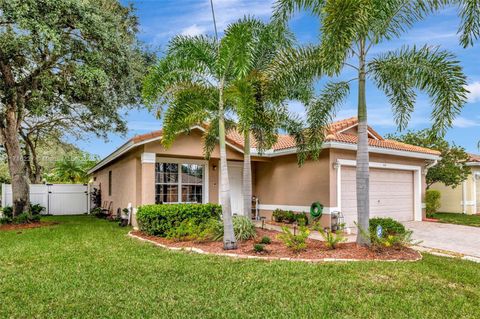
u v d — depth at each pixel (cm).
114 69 1263
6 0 974
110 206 1759
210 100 916
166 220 1036
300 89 1071
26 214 1380
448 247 966
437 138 784
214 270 640
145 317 436
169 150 1256
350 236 1115
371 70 860
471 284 590
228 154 1427
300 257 748
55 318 433
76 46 1195
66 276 605
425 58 793
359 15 685
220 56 868
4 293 520
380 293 527
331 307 470
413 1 831
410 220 1580
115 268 658
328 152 1267
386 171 1487
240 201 1606
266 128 1089
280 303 483
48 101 1231
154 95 887
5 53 1138
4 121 1383
